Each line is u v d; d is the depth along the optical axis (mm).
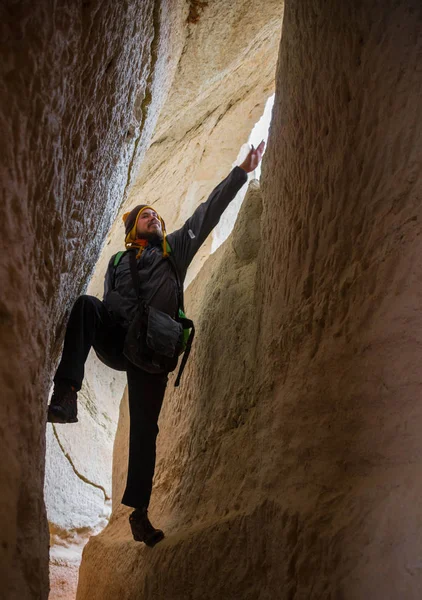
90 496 5035
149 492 2387
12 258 1349
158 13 2385
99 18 1690
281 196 2307
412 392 1289
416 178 1402
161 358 2354
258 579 1742
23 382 1389
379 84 1569
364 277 1542
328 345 1684
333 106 1829
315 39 1967
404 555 1179
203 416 2695
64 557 4688
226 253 3086
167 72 3172
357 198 1651
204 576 2004
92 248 2400
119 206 3053
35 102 1395
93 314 2293
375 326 1441
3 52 1257
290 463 1795
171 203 5086
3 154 1272
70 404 2125
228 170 4938
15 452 1320
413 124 1429
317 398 1693
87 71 1721
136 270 2496
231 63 3648
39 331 1548
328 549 1399
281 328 2084
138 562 2475
